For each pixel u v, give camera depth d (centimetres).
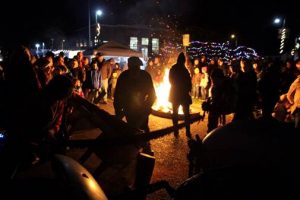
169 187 321
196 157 319
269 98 979
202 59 1770
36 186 237
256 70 1270
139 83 569
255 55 2908
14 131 344
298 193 248
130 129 393
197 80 1731
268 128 295
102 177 509
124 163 390
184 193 254
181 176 574
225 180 250
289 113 830
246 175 255
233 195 239
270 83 973
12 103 367
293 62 1167
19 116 354
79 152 666
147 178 391
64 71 938
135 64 566
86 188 217
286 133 288
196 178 259
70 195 212
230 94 805
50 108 365
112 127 395
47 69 748
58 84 371
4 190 234
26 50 448
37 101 363
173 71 855
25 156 328
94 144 283
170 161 659
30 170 487
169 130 306
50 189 234
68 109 445
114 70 1723
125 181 457
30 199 225
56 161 248
